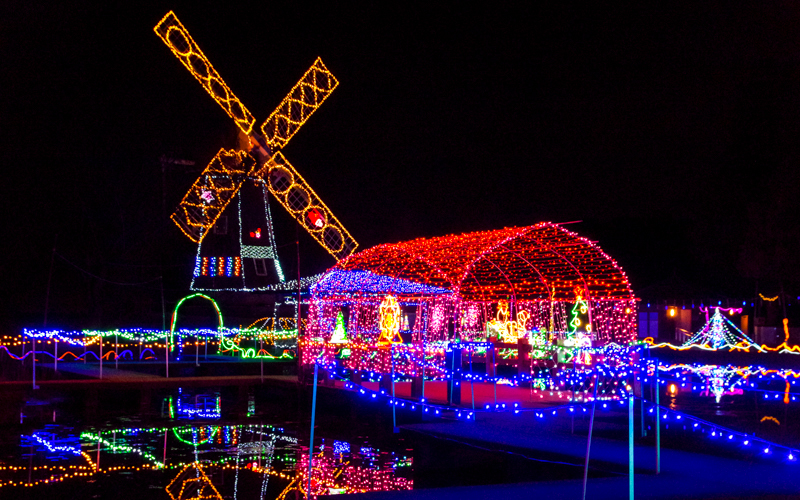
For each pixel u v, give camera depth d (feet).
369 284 88.89
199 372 109.60
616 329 91.76
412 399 72.79
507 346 85.46
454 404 69.51
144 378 95.55
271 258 145.69
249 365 113.60
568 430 58.44
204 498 54.24
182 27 145.07
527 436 55.62
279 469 63.36
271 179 147.64
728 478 42.68
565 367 81.30
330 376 88.48
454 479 56.49
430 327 99.14
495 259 89.51
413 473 59.72
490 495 40.27
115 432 82.99
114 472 62.49
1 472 62.39
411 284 89.15
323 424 87.04
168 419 92.17
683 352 113.09
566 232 76.54
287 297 126.52
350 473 61.62
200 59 145.89
